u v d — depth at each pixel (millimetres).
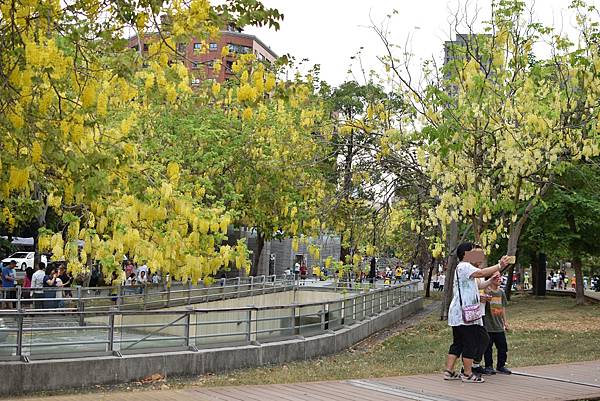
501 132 12281
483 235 12828
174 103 10430
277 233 26234
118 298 18641
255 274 29500
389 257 35125
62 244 9703
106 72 7789
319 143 20531
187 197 9625
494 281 9203
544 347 14750
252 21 7617
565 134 12531
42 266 20719
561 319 21250
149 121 18500
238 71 8352
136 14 7703
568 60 13172
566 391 8383
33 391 10602
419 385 8672
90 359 11156
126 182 8234
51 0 7504
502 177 13320
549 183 13211
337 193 19375
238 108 21750
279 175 22203
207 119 21297
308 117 21234
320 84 22906
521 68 13367
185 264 9477
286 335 14750
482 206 12586
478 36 13516
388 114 16938
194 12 7621
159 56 8125
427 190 17266
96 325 11633
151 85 8398
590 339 16016
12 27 6863
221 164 21281
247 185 22469
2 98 6816
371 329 19984
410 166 16891
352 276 18750
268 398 7656
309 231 18766
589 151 12305
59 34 7438
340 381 9031
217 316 13320
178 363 12156
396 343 17609
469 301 8930
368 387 8508
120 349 11750
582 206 23328
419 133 13930
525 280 54562
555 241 25891
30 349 10906
